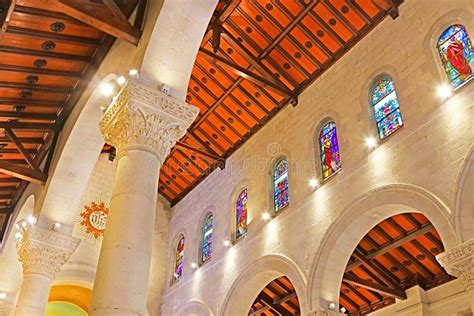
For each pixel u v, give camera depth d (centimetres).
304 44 1549
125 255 687
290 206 1477
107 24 927
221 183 1917
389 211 1163
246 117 1819
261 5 1536
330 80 1512
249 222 1641
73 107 1338
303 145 1527
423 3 1255
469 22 1105
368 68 1369
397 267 1603
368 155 1253
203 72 1786
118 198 746
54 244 1291
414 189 1072
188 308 1794
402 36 1286
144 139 808
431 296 1582
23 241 1306
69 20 1077
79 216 1983
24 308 1212
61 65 1209
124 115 819
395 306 1681
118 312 640
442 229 978
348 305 1838
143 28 955
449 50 1145
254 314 1998
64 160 1298
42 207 1312
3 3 984
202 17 921
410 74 1215
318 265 1270
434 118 1097
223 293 1625
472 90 1030
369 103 1330
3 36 1072
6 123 1348
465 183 969
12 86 1232
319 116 1502
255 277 1509
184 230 2072
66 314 2103
